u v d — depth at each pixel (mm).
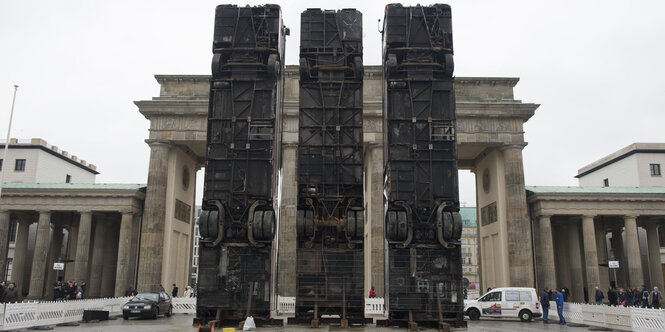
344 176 29750
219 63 30625
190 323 34469
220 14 31500
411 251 28547
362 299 28453
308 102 30656
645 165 86500
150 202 60031
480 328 32156
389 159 29562
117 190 61781
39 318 30656
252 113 30297
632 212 60438
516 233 58656
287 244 56625
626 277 70125
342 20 31422
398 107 30156
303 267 28688
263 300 28609
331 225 28844
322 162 29828
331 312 28844
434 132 29844
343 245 29281
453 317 28328
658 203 60625
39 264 61344
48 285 72750
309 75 30797
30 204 62531
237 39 31234
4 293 37750
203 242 29016
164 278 60000
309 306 28344
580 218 64312
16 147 88500
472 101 61875
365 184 65562
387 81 30453
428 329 27734
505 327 33781
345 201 29641
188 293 55219
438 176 29375
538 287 60156
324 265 28625
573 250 65312
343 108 30281
